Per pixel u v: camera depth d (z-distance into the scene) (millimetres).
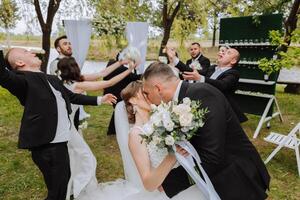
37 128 2686
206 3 9797
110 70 3988
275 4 9023
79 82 3436
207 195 1840
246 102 6492
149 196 2209
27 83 2686
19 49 2814
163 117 1616
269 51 6004
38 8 9453
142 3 9867
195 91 1794
